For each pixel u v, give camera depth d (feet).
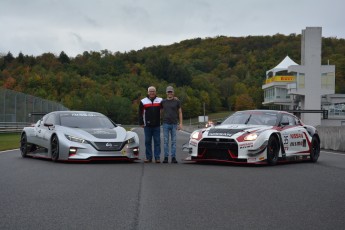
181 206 19.29
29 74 367.04
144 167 34.58
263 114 40.37
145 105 39.17
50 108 156.76
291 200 20.77
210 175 29.66
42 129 41.88
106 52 516.32
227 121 40.75
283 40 622.54
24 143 44.37
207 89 435.94
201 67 554.05
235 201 20.45
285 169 34.19
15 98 125.29
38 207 18.94
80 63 481.46
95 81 402.93
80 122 41.09
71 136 38.14
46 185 24.91
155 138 39.34
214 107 422.82
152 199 20.84
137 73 462.19
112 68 455.63
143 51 631.56
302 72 165.68
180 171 31.91
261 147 36.32
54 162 38.63
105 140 37.88
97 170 32.22
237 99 390.01
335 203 20.15
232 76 461.37
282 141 38.47
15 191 22.89
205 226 15.87
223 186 24.84
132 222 16.40
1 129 115.34
